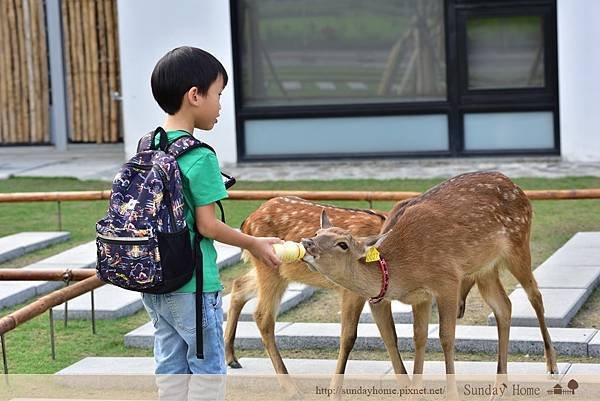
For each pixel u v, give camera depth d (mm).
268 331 6672
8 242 11016
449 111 15477
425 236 5934
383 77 15719
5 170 16062
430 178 14000
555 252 9820
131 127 15953
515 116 15336
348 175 14531
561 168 14469
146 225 4520
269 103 15984
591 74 14859
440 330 6012
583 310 8062
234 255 10180
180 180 4598
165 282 4555
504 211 6363
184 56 4785
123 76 15859
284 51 15875
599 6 14727
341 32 15750
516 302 8008
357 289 5695
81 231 11914
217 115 4883
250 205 12789
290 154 15938
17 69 18047
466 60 15359
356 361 7070
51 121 18172
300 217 6723
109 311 8375
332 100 15859
